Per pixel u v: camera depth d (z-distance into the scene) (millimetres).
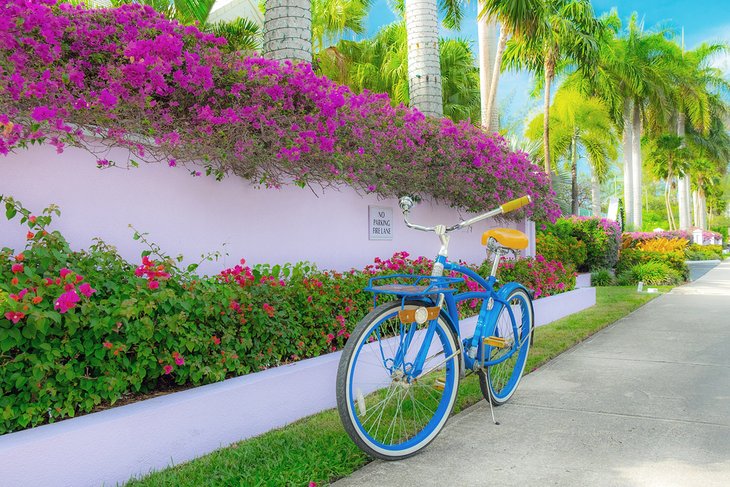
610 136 29375
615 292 11539
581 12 16547
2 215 3119
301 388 3604
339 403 2738
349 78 18281
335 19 19922
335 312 4344
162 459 2783
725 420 3461
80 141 3434
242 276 3738
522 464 2828
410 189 5949
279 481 2529
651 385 4312
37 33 3238
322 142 4262
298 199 4859
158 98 3783
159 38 3498
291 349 3859
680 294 11273
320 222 5070
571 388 4254
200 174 4082
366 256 5590
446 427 3400
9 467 2246
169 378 3309
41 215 3266
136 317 2822
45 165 3301
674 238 28078
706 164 45094
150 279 3100
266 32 6137
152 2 8266
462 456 2949
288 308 3863
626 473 2695
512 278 7000
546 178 8094
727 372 4695
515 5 10539
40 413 2566
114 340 2816
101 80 3549
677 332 6719
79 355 2785
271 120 4039
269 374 3451
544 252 12172
